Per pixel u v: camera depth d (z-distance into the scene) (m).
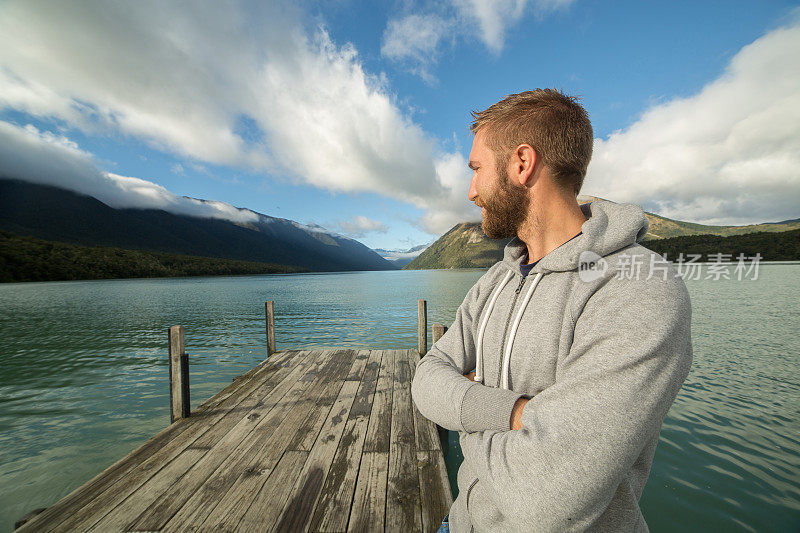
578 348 0.68
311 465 3.01
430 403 0.91
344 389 5.00
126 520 2.34
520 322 0.84
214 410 4.24
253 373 5.82
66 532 2.22
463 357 1.10
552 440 0.61
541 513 0.59
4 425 6.79
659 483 4.38
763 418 6.21
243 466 2.99
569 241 0.79
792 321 16.08
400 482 2.77
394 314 23.17
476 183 0.94
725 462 4.82
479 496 0.81
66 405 7.88
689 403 6.89
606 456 0.57
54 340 16.12
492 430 0.75
